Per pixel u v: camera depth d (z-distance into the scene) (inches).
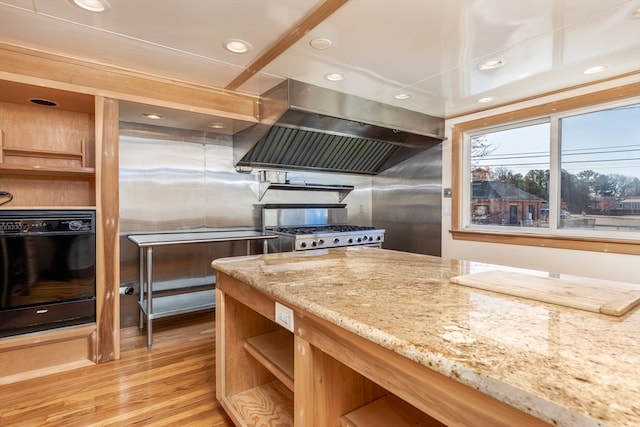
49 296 90.3
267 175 158.1
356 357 37.1
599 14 74.5
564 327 32.6
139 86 104.8
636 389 21.2
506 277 52.2
